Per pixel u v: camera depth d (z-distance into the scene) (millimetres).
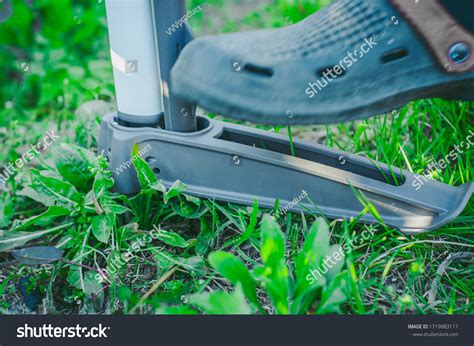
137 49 1105
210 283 1114
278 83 1005
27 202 1349
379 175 1222
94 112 1479
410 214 1144
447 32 1007
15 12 1890
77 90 1766
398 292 1074
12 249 1144
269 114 1019
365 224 1156
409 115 1621
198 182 1169
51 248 1068
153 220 1215
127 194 1186
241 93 1005
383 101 1055
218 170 1159
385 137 1454
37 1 1945
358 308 970
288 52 1022
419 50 1027
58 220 1271
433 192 1151
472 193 1209
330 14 1087
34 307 1093
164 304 1020
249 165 1149
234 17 2453
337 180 1140
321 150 1229
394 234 1183
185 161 1155
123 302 1028
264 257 917
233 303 811
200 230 1229
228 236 1219
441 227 1181
